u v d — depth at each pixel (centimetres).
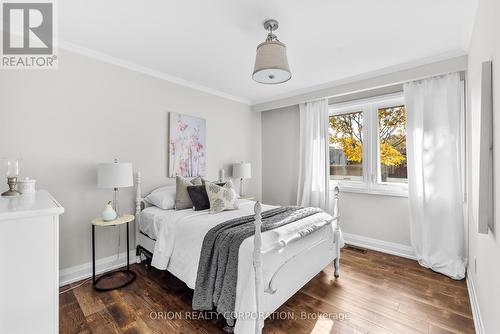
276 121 459
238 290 161
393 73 297
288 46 245
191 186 282
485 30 150
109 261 275
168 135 330
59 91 240
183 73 321
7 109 213
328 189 374
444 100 271
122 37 232
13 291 84
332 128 396
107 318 188
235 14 195
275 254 175
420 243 291
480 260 180
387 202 332
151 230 261
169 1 180
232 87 376
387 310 200
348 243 365
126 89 288
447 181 268
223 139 408
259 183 478
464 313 196
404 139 327
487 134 133
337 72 312
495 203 131
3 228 83
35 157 227
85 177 257
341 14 194
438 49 251
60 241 241
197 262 198
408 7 185
